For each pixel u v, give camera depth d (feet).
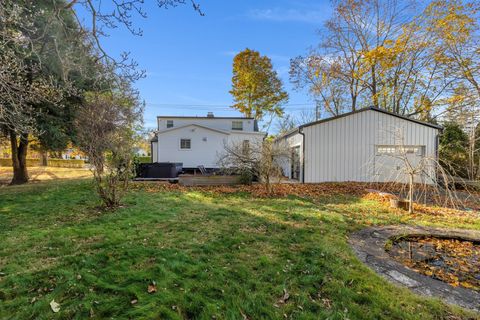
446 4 39.91
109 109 19.12
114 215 15.92
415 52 44.80
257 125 78.02
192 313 6.52
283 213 17.17
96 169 17.56
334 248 10.96
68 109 32.22
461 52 39.37
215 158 51.90
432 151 34.22
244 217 15.90
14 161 35.91
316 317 6.40
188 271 8.55
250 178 30.99
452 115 42.63
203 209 18.03
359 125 34.24
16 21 11.88
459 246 12.82
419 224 15.80
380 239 13.01
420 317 6.56
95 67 15.99
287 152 28.27
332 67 52.60
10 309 6.46
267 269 8.86
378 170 33.94
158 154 52.49
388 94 49.96
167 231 12.87
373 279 8.43
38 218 15.23
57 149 34.53
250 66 78.95
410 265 10.45
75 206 18.42
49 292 7.24
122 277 8.05
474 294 7.98
